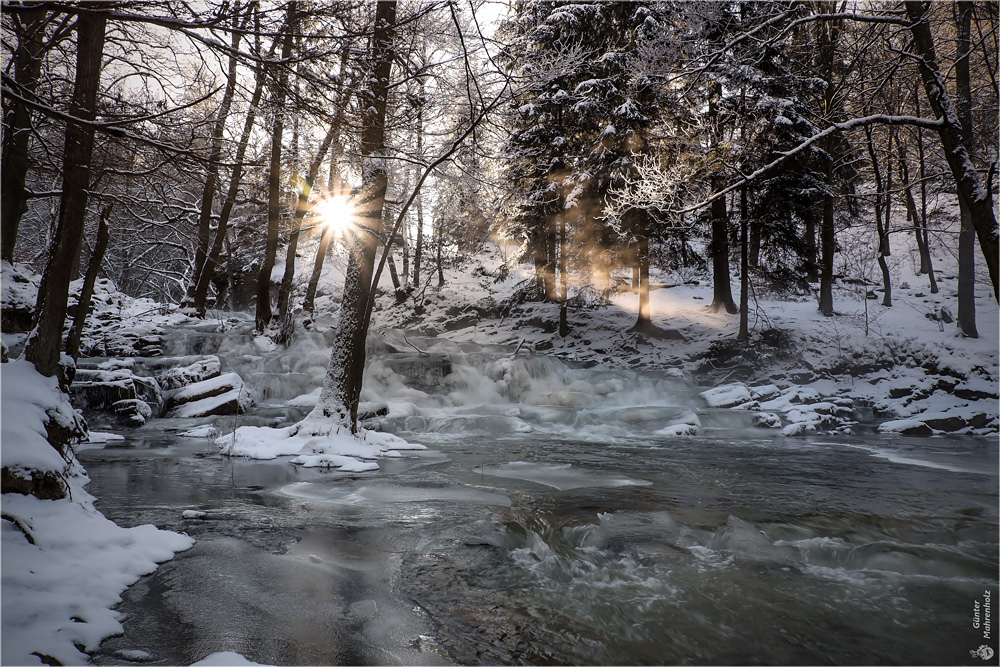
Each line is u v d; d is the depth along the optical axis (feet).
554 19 58.90
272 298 114.21
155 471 27.04
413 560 15.92
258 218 78.43
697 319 78.69
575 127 69.92
